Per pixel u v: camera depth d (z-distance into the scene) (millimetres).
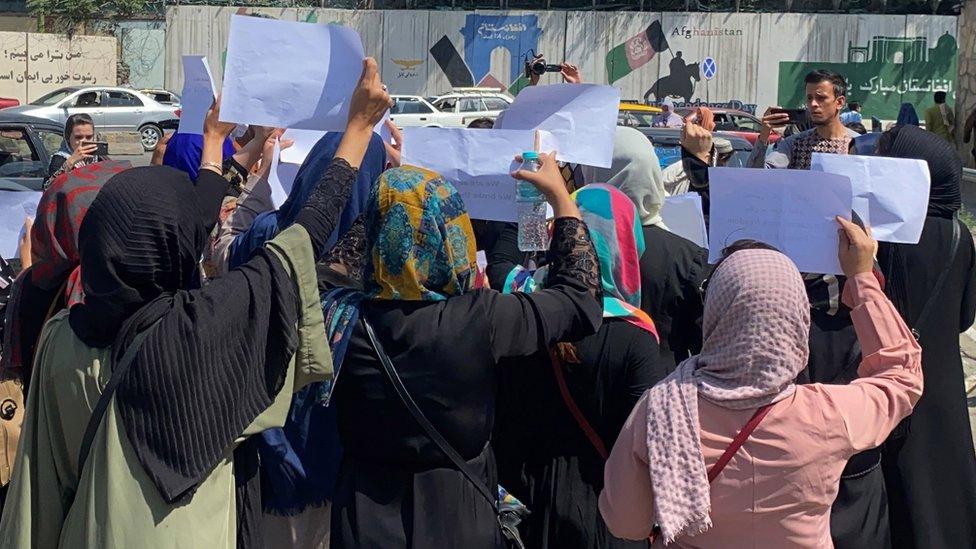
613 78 35125
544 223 3221
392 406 2609
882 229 3244
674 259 3654
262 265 2357
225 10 36344
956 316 3768
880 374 2656
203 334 2219
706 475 2371
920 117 34531
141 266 2229
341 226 3535
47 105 26672
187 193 2328
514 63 35406
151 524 2189
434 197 2607
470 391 2607
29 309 3016
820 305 3605
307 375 2426
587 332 2766
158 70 36875
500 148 3275
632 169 3688
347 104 2848
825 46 34406
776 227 3150
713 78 34812
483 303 2639
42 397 2344
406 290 2611
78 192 2922
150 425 2193
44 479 2357
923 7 34562
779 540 2406
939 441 3729
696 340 3734
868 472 3404
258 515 2623
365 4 36469
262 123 2848
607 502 2510
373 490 2664
